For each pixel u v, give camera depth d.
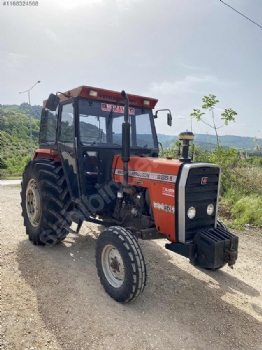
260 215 6.93
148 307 3.23
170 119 4.77
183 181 3.22
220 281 4.00
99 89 4.24
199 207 3.43
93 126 4.37
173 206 3.32
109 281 3.45
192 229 3.44
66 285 3.58
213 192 3.60
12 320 2.84
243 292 3.74
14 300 3.18
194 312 3.20
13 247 4.77
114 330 2.78
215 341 2.76
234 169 10.48
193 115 9.14
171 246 3.45
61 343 2.57
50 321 2.87
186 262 4.54
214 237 3.29
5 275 3.75
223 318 3.13
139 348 2.57
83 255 4.55
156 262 4.46
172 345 2.64
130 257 3.11
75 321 2.88
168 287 3.71
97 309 3.12
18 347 2.50
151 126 4.91
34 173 4.91
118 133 4.58
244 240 5.77
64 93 4.60
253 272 4.36
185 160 3.46
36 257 4.39
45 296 3.31
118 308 3.17
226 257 3.28
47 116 5.48
